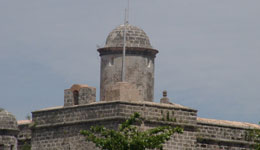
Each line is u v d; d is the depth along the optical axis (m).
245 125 139.12
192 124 131.25
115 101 125.88
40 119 133.00
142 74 138.62
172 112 129.62
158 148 120.19
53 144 131.12
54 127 131.38
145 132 121.12
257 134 135.88
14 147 132.12
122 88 129.50
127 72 138.12
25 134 136.25
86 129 128.00
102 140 120.62
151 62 140.12
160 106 128.62
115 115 125.56
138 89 137.50
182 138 130.25
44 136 132.25
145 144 119.38
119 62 138.12
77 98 131.12
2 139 130.88
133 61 138.38
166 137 120.44
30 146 134.25
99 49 139.50
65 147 129.88
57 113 131.38
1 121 131.12
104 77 139.00
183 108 130.75
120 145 120.00
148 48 139.12
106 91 131.12
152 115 127.81
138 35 139.88
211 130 134.38
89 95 130.25
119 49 138.12
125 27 140.12
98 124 127.00
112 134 120.62
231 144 136.25
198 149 132.50
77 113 129.38
